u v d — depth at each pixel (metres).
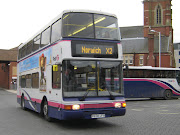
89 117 9.45
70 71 9.58
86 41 9.96
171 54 66.06
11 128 10.19
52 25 11.52
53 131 9.45
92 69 9.84
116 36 10.61
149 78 27.70
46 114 11.92
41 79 12.77
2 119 12.92
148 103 23.91
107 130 9.54
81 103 9.38
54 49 10.76
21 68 18.22
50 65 11.25
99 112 9.59
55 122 11.77
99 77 9.87
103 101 9.70
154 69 28.06
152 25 68.19
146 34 68.69
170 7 67.38
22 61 17.98
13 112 16.23
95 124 11.08
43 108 12.58
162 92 28.20
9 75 57.50
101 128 10.01
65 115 9.27
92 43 10.02
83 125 10.80
